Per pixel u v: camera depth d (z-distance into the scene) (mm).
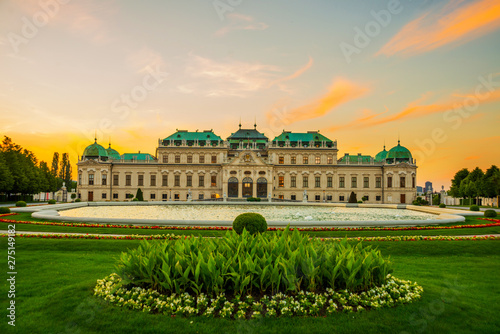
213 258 12477
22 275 17219
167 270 12633
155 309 12211
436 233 33844
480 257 24422
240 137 129250
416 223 38250
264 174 113688
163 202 81750
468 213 51188
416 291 13820
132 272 13250
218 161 119312
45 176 135250
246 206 80000
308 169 119688
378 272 13742
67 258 21391
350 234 32500
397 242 27891
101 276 17094
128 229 34250
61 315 11852
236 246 14734
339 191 119438
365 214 60031
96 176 115938
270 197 106000
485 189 100688
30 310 12336
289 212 62969
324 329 10930
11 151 103750
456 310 12523
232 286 12812
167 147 118312
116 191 116625
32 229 33938
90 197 115250
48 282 15938
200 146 119188
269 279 12812
